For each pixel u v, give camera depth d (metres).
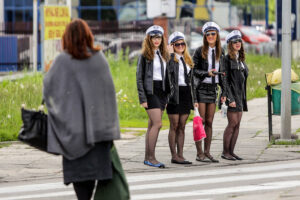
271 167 16.41
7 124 23.98
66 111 9.52
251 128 24.05
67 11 40.19
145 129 24.47
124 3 63.91
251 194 13.03
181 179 15.11
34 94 30.09
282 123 20.14
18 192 14.11
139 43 53.66
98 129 9.54
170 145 17.28
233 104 17.39
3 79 36.88
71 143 9.48
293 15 54.22
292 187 13.63
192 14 61.25
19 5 62.78
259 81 38.38
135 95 32.59
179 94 16.84
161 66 16.17
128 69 44.09
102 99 9.64
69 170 9.61
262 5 67.94
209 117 17.39
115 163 9.80
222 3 62.44
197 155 17.61
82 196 9.91
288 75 19.95
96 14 64.19
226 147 17.73
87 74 9.61
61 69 9.61
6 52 52.00
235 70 17.33
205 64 16.97
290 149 18.98
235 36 17.22
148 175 15.73
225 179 14.93
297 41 54.41
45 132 9.84
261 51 58.59
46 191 14.16
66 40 9.70
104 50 53.53
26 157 18.62
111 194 9.68
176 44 16.59
